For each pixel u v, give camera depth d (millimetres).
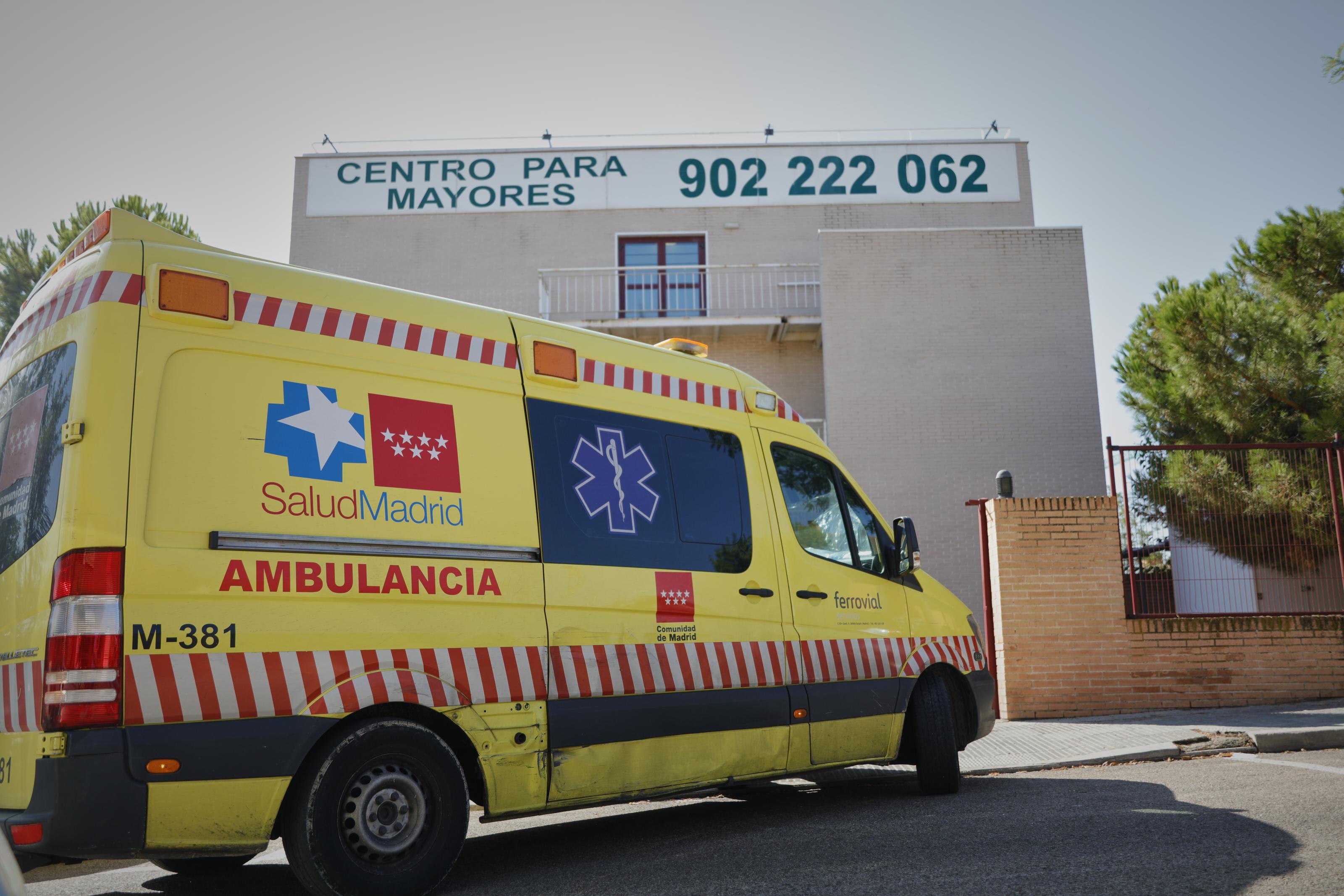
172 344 3930
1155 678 10328
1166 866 4375
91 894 4816
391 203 19156
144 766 3539
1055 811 5773
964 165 19109
